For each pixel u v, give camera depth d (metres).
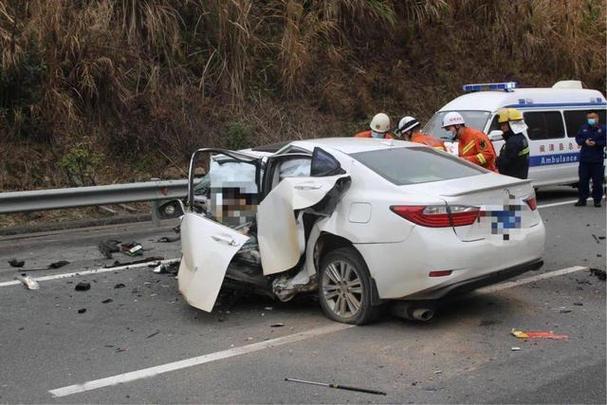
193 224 6.08
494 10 18.34
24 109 11.48
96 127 12.10
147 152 12.34
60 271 7.43
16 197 8.85
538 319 5.69
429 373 4.54
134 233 9.57
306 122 14.26
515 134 8.72
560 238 9.21
